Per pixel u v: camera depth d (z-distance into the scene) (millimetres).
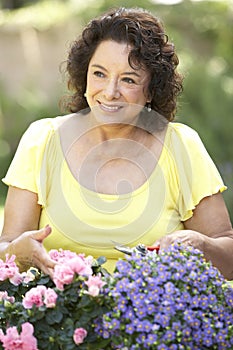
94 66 2990
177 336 2379
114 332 2430
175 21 10438
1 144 10516
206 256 2908
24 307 2615
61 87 10469
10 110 10516
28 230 3072
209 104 9945
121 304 2414
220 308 2469
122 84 2980
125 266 2508
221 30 10570
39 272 2779
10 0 12469
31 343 2508
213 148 9797
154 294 2420
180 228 3102
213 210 3113
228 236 3078
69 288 2551
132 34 2949
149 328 2365
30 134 3186
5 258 2854
